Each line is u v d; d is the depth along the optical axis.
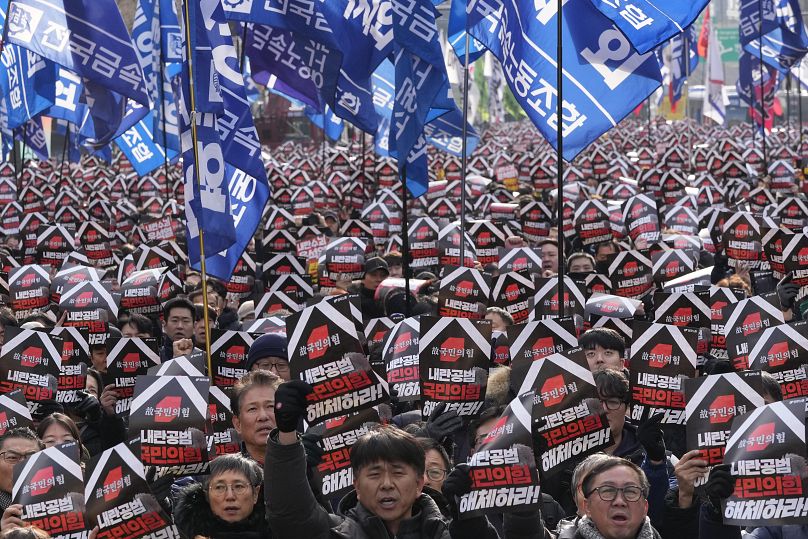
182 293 24.03
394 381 15.59
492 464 10.16
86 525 11.02
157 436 11.92
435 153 67.31
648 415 13.77
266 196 18.80
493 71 111.06
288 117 102.88
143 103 22.14
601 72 18.58
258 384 12.24
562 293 15.60
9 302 24.83
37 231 33.69
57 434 13.60
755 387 11.39
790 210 33.53
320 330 10.95
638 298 24.80
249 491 10.86
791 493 10.21
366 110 22.36
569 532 10.10
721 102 94.06
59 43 22.30
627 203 33.69
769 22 53.31
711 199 45.81
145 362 17.28
